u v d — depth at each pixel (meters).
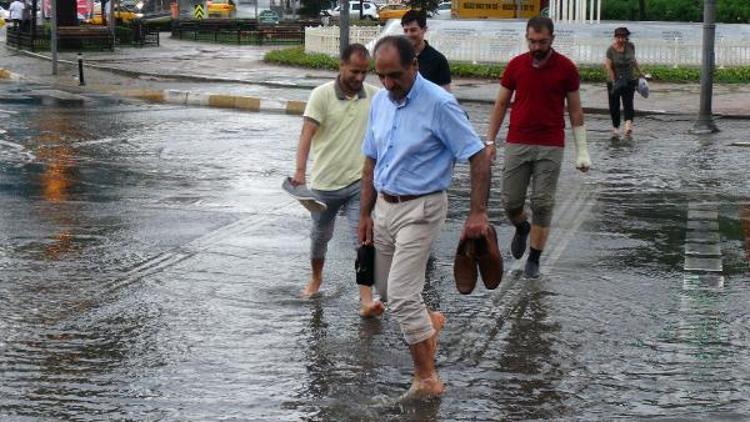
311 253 9.03
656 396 6.88
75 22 45.78
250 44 48.31
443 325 8.08
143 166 16.00
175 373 7.25
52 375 7.19
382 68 6.55
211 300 8.98
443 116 6.59
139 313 8.59
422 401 6.77
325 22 64.50
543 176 9.48
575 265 10.28
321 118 8.63
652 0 45.56
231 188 14.23
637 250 10.93
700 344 7.91
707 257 10.64
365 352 7.70
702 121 21.47
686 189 14.62
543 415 6.57
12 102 25.20
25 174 15.18
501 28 37.41
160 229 11.65
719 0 45.50
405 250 6.69
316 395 6.87
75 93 27.69
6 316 8.47
